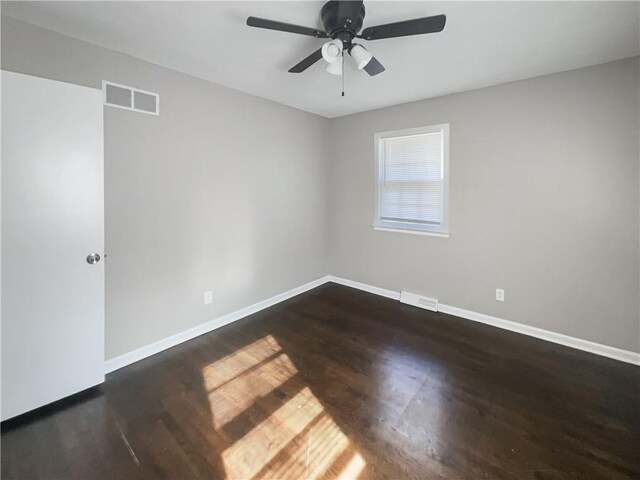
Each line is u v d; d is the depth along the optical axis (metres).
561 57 2.31
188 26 1.90
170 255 2.64
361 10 1.67
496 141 2.93
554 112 2.62
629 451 1.59
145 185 2.43
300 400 1.99
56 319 1.89
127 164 2.31
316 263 4.30
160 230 2.55
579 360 2.46
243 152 3.17
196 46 2.15
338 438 1.68
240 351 2.61
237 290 3.23
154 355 2.54
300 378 2.23
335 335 2.90
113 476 1.44
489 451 1.59
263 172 3.40
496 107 2.91
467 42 2.09
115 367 2.34
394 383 2.17
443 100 3.22
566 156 2.59
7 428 1.72
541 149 2.71
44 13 1.76
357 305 3.65
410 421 1.80
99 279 2.04
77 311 1.97
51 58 1.94
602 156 2.44
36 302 1.81
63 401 1.95
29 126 1.72
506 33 1.97
